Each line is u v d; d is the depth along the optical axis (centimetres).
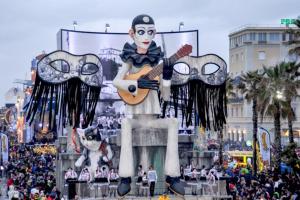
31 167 5475
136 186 3294
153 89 3159
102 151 4062
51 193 3572
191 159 4109
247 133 9062
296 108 8638
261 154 4656
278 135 4956
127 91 3119
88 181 3438
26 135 10438
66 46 5703
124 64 3152
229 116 9806
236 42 9988
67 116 3331
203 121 3497
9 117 11881
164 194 3130
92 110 3359
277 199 3306
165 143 3294
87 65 3375
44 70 3272
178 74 3438
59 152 4575
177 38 5738
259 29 9394
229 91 6550
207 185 3453
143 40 3162
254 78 5528
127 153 3116
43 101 3291
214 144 7131
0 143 5491
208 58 3475
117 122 5681
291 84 5109
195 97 3469
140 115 3256
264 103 5081
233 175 4194
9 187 3997
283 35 9400
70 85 3316
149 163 3331
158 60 3186
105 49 5775
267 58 9375
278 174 4012
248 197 3394
